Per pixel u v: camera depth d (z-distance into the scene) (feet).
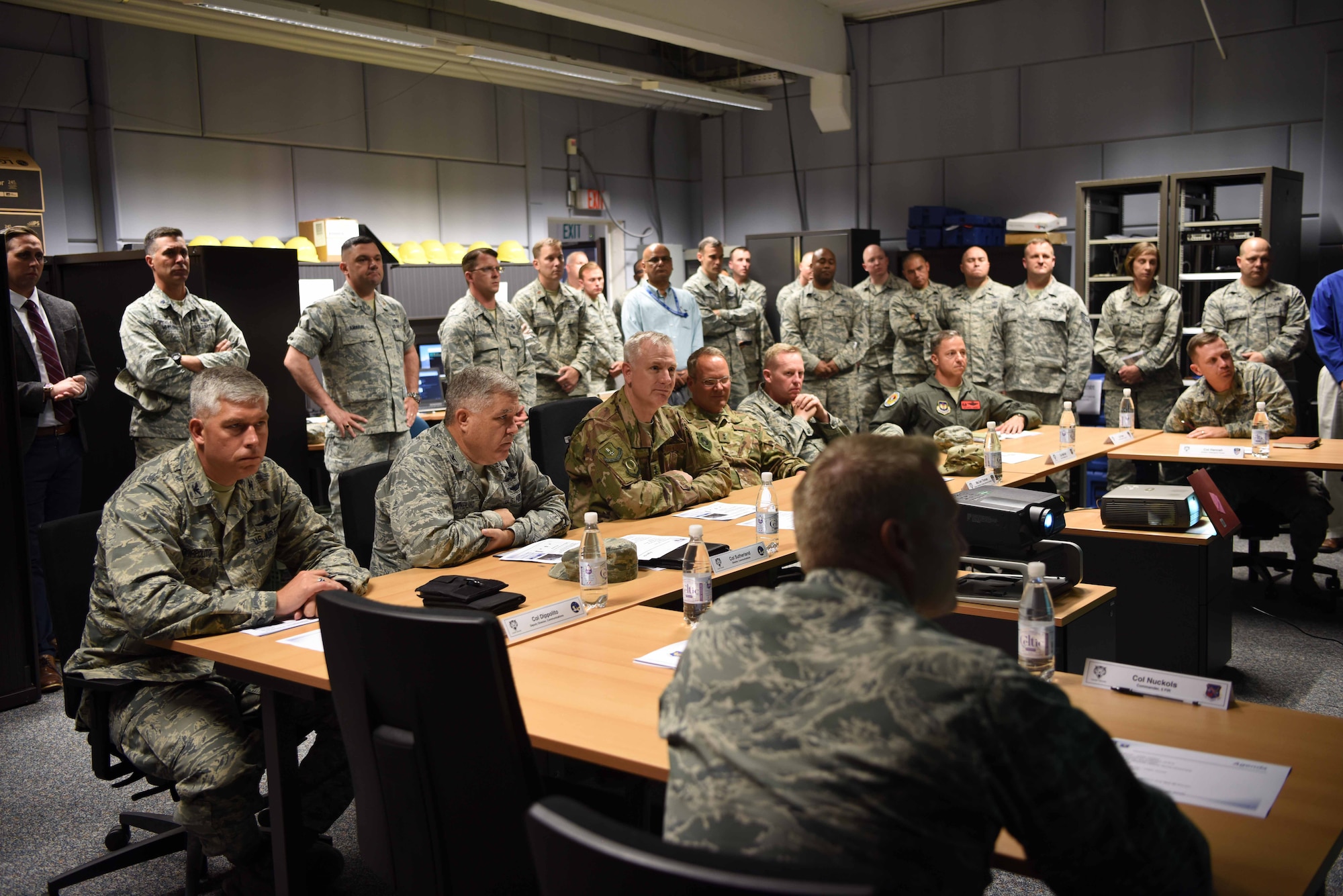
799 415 14.82
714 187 35.81
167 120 22.90
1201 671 11.15
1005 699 3.35
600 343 20.39
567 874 3.27
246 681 7.09
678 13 23.61
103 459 16.92
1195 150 25.38
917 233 27.55
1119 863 3.49
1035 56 27.71
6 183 19.83
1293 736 5.33
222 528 8.07
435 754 5.26
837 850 3.26
